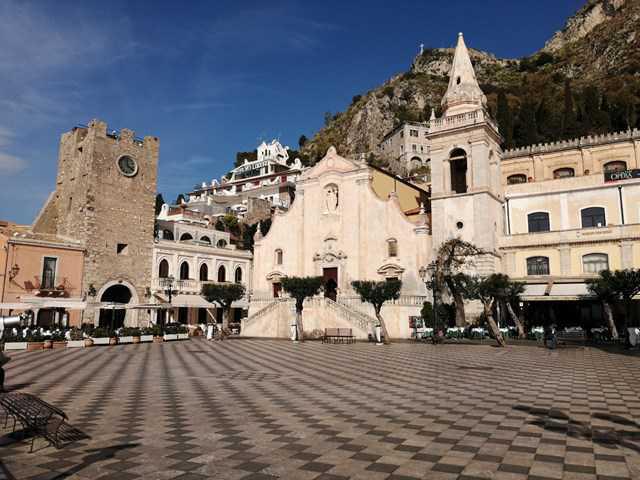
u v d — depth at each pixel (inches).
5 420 463.2
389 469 314.3
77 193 2161.7
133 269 2203.5
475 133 1865.2
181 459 338.6
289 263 2256.4
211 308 2452.0
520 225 1924.2
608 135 2055.9
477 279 1534.2
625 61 4633.4
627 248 1656.0
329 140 7544.3
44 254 1926.7
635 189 1737.2
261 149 7701.8
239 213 4402.1
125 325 2159.2
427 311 1721.2
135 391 636.7
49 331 1519.4
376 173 2192.4
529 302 1781.5
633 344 1225.4
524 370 828.6
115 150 2201.0
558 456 338.6
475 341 1533.0
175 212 3368.6
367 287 1496.1
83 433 411.2
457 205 1862.7
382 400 564.1
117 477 302.4
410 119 6432.1
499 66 7165.4
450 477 298.2
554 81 5315.0
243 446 370.3
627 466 316.2
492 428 420.8
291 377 771.4
